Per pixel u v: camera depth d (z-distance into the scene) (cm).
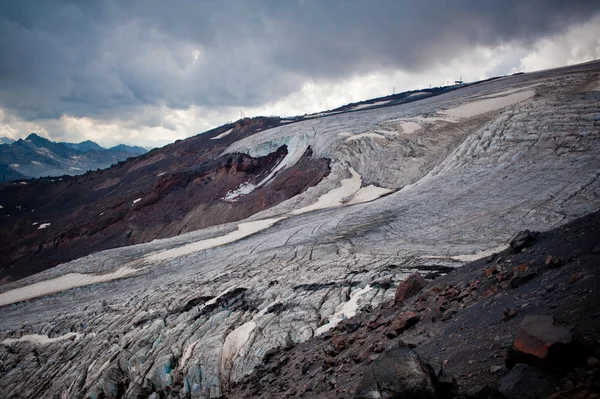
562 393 429
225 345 2200
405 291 1404
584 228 997
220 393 1931
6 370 3219
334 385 960
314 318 2123
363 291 2236
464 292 1080
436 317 1006
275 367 1571
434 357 757
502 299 875
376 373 598
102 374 2519
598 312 567
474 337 754
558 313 642
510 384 488
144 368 2391
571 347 469
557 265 866
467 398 535
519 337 528
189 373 2131
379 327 1230
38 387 2855
